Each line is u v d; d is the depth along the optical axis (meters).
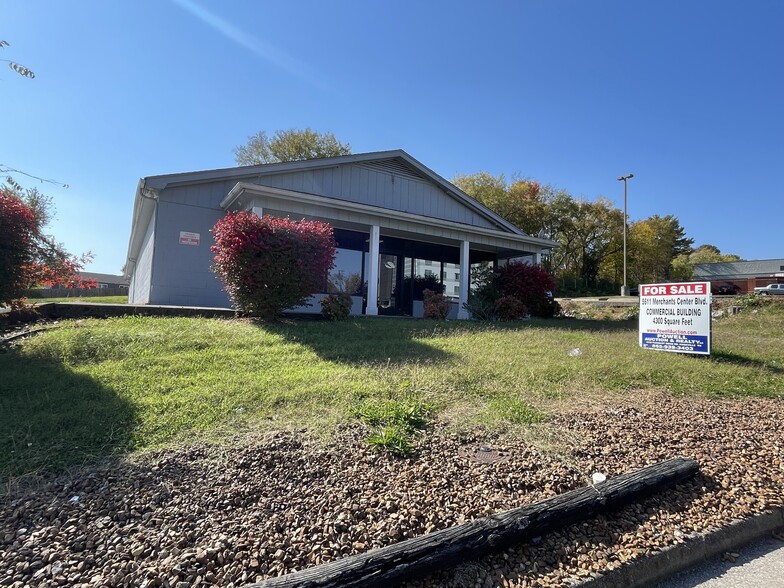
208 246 11.53
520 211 35.53
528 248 15.88
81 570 2.11
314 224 8.96
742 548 2.74
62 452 3.26
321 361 5.89
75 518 2.49
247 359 5.82
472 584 2.18
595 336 9.20
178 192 11.24
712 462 3.46
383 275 14.59
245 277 8.26
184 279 11.19
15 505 2.62
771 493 3.10
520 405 4.48
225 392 4.49
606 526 2.65
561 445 3.60
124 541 2.31
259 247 8.27
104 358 5.74
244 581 2.08
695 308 7.73
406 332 8.37
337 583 1.97
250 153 36.19
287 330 7.65
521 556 2.38
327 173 13.30
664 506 2.89
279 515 2.56
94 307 8.05
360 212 11.73
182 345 6.32
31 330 6.82
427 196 15.38
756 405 5.11
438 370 5.54
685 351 7.75
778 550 2.74
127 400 4.25
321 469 3.07
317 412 4.06
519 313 12.48
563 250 39.59
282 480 2.92
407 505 2.69
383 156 14.17
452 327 9.38
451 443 3.57
